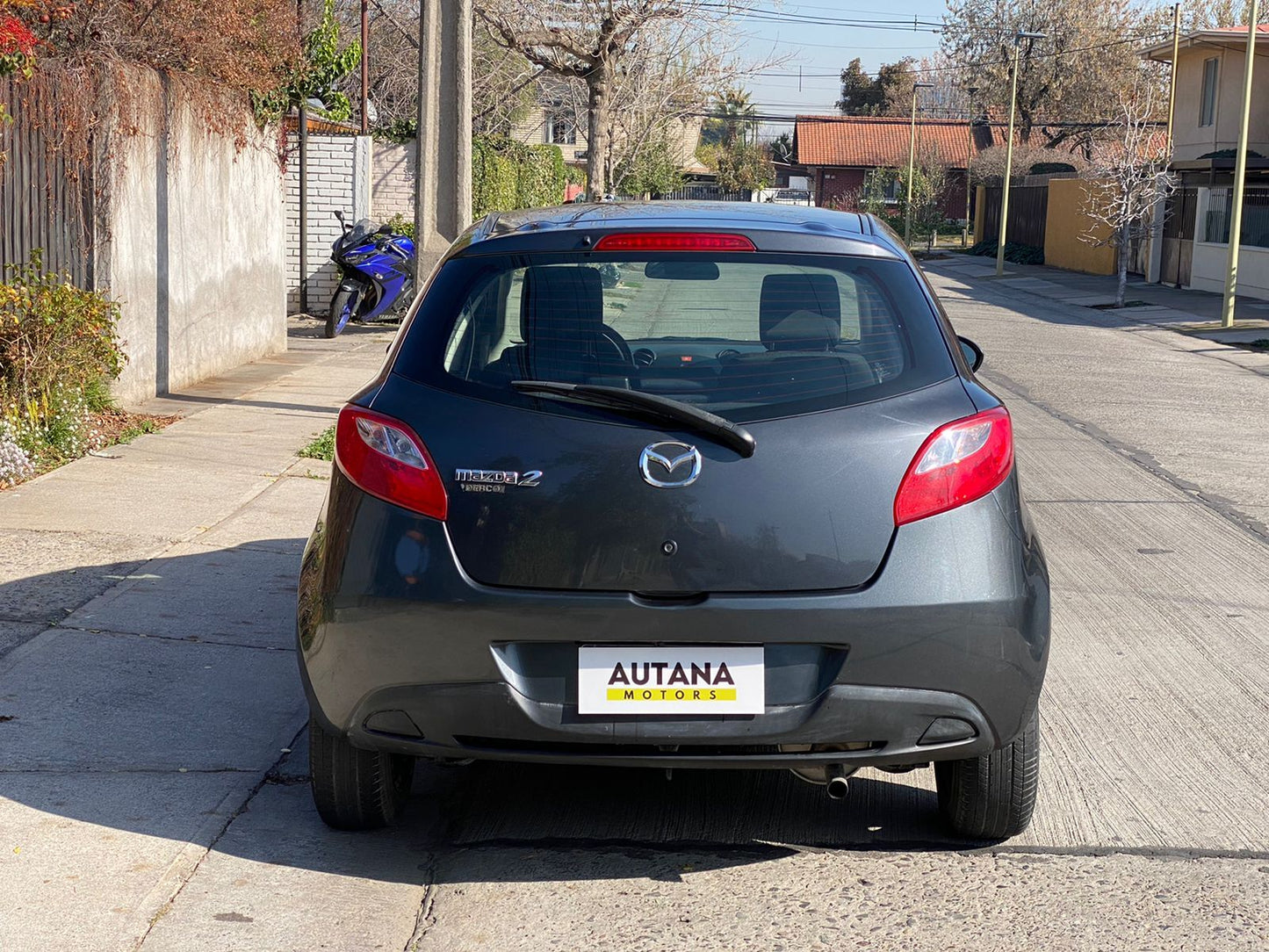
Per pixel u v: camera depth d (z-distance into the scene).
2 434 7.97
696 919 3.38
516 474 3.24
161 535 6.82
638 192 43.41
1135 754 4.54
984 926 3.36
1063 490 9.23
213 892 3.45
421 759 4.44
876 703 3.22
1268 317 25.66
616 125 33.25
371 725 3.37
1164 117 60.00
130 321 10.54
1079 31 62.66
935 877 3.61
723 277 3.49
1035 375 16.31
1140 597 6.53
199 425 9.90
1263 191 29.83
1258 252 29.91
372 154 21.25
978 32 64.38
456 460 3.27
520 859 3.71
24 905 3.32
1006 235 52.41
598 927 3.33
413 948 3.23
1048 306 29.66
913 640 3.21
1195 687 5.23
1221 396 14.64
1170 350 20.03
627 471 3.21
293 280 19.45
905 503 3.24
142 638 5.31
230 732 4.47
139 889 3.43
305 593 3.54
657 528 3.20
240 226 13.37
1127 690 5.18
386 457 3.32
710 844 3.81
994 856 3.74
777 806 4.07
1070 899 3.49
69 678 4.86
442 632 3.23
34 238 9.22
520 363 3.39
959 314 26.45
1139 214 29.64
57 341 8.59
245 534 6.93
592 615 3.19
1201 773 4.37
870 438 3.26
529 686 3.26
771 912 3.42
